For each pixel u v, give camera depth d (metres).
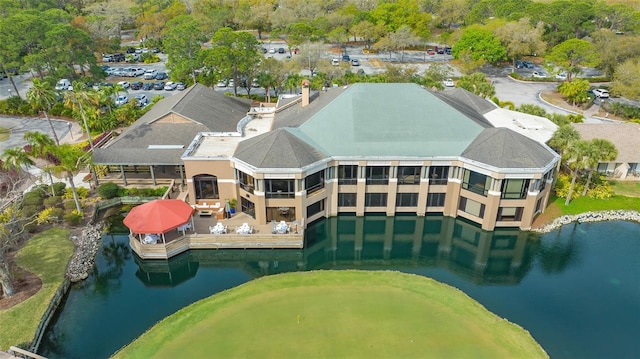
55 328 42.59
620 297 47.00
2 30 101.38
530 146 57.00
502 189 55.47
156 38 159.88
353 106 61.75
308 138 59.94
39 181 67.06
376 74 108.00
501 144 56.16
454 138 59.50
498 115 71.69
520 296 46.94
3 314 41.88
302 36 140.00
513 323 42.59
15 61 101.81
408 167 58.31
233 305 44.44
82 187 66.44
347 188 59.84
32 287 45.84
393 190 59.28
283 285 47.53
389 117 60.97
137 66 135.50
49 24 112.56
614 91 98.38
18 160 58.56
